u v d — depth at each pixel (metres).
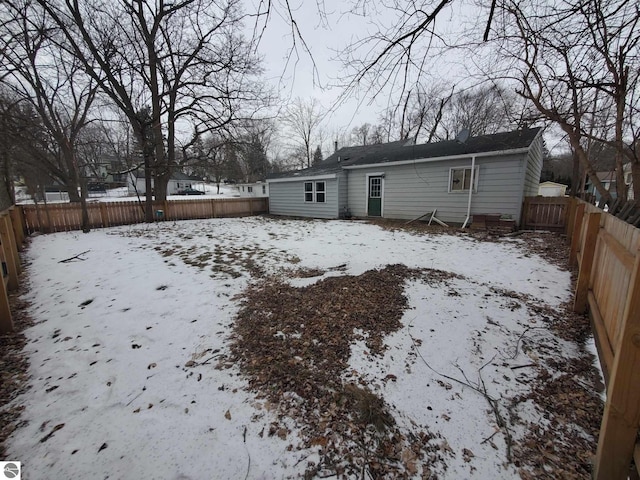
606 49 4.23
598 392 2.21
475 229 9.33
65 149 10.42
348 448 1.80
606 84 4.68
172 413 2.07
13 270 4.44
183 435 1.89
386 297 3.75
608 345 2.31
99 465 1.70
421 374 2.43
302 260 5.93
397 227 10.21
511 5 3.57
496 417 2.01
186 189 44.91
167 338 3.06
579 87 4.77
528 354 2.68
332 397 2.20
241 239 8.27
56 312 3.71
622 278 2.16
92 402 2.20
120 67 9.79
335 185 13.21
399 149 13.95
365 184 13.12
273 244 7.54
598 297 2.95
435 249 6.76
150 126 11.48
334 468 1.68
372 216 13.16
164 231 9.88
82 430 1.95
